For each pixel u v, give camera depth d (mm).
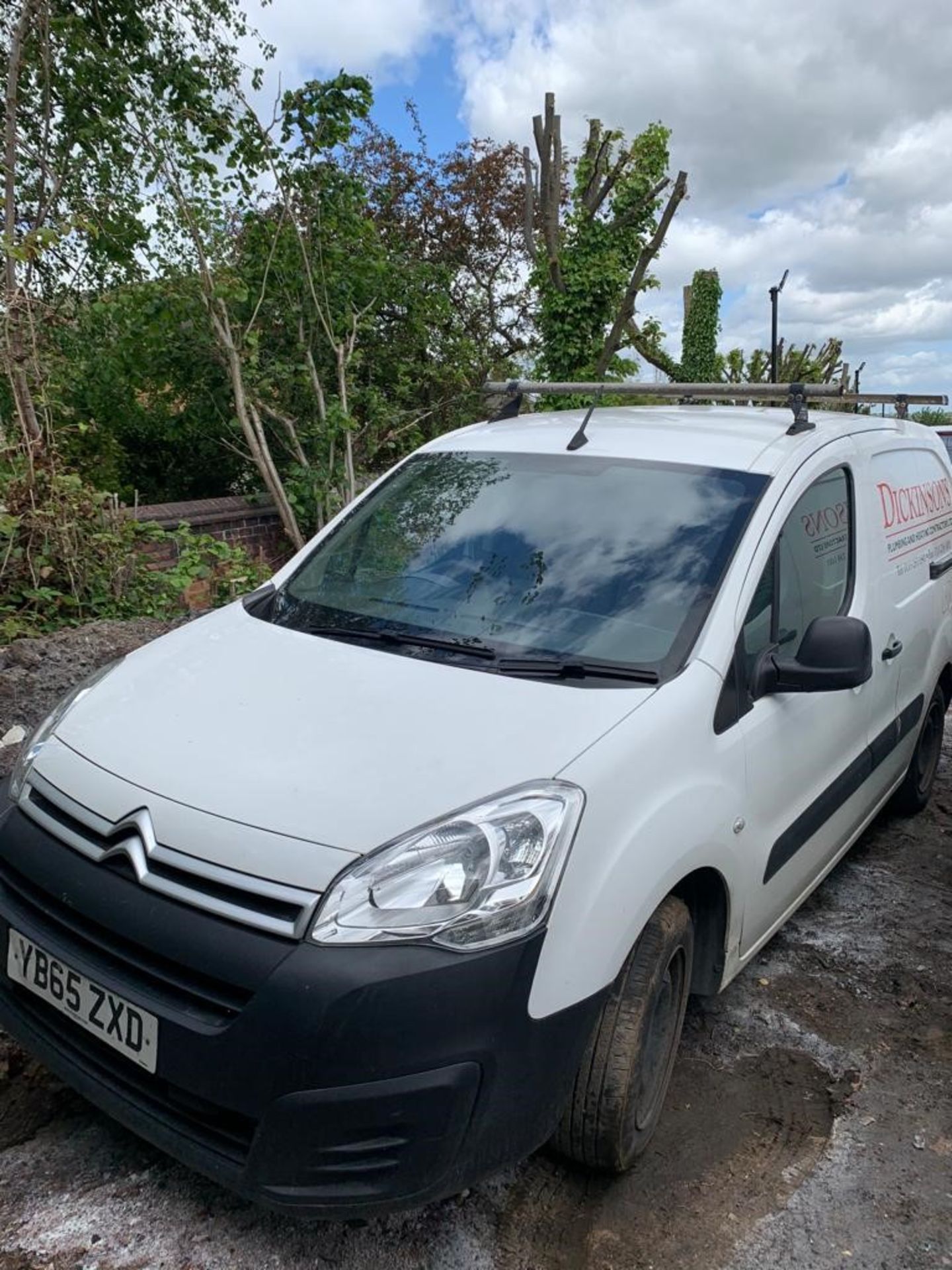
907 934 4109
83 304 8812
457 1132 2102
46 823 2508
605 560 3129
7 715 4746
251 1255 2385
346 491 9164
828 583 3562
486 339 15109
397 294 9898
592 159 11633
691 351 22547
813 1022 3488
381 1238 2459
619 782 2412
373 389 9812
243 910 2146
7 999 2518
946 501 5156
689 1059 3258
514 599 3086
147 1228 2439
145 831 2297
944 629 4863
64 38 8055
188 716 2635
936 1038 3436
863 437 4141
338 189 8828
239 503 8844
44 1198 2510
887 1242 2553
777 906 3338
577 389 4078
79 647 5496
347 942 2074
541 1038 2182
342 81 8359
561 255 11734
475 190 15133
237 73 8523
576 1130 2506
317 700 2645
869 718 3941
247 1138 2129
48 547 6172
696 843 2576
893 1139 2932
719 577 2994
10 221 7691
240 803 2281
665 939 2562
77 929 2336
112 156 8570
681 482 3318
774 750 3035
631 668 2771
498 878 2170
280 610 3361
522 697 2625
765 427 3709
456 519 3488
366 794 2268
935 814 5352
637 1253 2475
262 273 8805
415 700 2617
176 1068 2137
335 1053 2027
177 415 9422
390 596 3248
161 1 8289
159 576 6668
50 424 6914
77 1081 2350
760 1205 2652
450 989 2074
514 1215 2561
